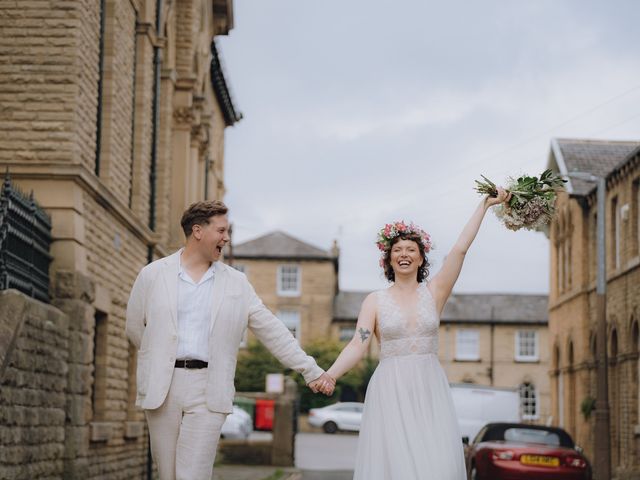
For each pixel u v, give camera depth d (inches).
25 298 479.2
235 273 308.3
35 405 505.7
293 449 1275.8
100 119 695.1
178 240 1016.9
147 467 849.5
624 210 1254.9
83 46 623.2
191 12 1034.7
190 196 1077.1
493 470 770.8
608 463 1035.9
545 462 766.5
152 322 298.4
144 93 823.1
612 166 1491.1
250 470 1120.2
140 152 816.3
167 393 296.0
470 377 2522.1
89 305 611.8
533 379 2509.8
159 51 876.6
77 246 601.0
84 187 623.5
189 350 297.9
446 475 311.1
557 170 1572.3
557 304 1646.2
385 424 316.8
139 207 811.4
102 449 684.7
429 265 335.9
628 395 1221.1
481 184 336.8
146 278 302.7
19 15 613.3
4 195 492.4
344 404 2241.6
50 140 605.0
